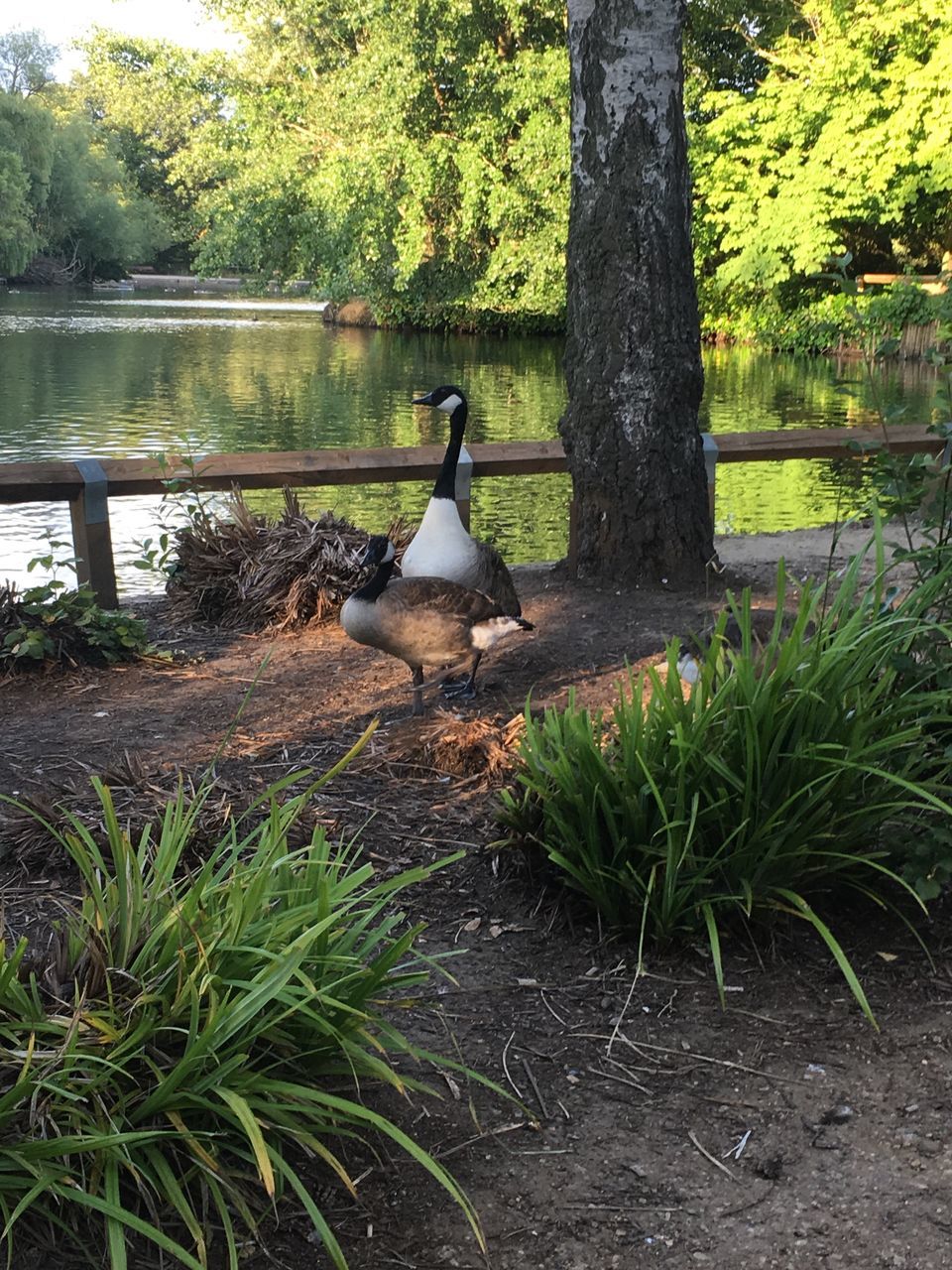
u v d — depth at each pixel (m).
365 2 30.17
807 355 32.50
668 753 3.43
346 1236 2.36
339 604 6.87
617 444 7.34
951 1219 2.43
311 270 36.03
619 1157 2.61
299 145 33.69
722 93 31.27
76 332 38.31
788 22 32.81
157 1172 2.32
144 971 2.54
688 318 7.30
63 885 3.63
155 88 37.66
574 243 7.29
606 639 6.41
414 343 37.94
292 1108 2.37
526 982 3.26
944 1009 3.16
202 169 36.12
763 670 3.47
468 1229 2.39
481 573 5.80
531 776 3.77
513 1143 2.65
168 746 4.85
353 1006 2.62
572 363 7.45
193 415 19.84
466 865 3.85
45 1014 2.46
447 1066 2.89
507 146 32.09
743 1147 2.65
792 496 13.44
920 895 3.26
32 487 6.70
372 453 7.63
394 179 31.80
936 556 3.84
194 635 6.70
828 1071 2.91
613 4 6.79
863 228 33.59
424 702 5.38
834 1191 2.52
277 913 2.79
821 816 3.37
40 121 71.44
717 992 3.24
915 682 3.71
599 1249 2.35
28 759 4.68
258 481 7.45
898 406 4.30
